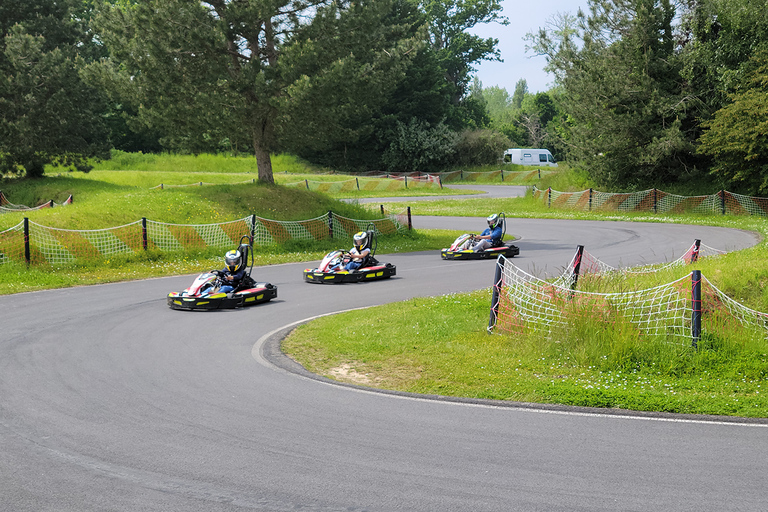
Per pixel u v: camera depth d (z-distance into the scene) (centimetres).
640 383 773
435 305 1207
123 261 1822
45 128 3484
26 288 1463
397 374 808
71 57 3584
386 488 484
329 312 1212
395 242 2445
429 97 6838
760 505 456
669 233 2472
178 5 2262
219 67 2344
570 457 543
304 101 2334
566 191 4034
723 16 3303
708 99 3416
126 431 604
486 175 6384
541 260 1836
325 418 643
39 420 632
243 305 1267
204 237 2117
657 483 492
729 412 665
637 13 3400
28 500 467
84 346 941
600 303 980
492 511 447
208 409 668
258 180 2762
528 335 947
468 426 621
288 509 453
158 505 460
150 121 2530
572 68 3675
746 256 1436
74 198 3344
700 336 871
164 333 1034
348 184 5188
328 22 2427
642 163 3522
